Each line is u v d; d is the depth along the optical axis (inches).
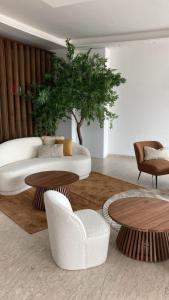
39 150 201.0
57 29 207.8
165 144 251.4
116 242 108.8
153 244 96.4
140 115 256.7
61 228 87.5
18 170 163.2
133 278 88.4
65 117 252.4
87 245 90.0
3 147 177.2
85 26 199.6
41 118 227.6
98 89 211.2
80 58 215.9
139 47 243.8
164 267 94.5
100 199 155.8
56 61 225.5
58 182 139.1
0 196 160.1
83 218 100.3
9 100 206.7
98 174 209.0
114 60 257.9
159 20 185.0
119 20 185.2
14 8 159.9
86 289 83.1
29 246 106.9
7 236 114.3
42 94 206.1
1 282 86.0
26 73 221.6
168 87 239.6
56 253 92.4
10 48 201.5
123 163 247.1
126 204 109.6
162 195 162.4
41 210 140.5
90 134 271.0
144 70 246.5
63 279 87.7
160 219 96.0
